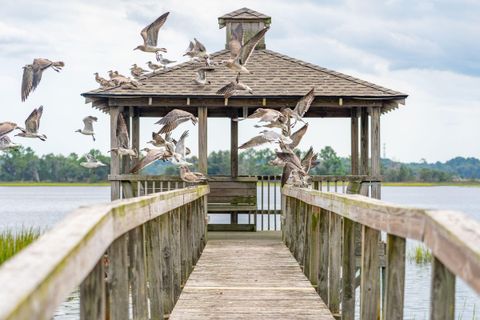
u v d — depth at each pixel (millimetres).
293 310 8828
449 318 4141
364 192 17047
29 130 11602
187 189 10867
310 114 20281
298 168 12500
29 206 71188
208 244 15930
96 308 4379
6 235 20047
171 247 8742
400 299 5059
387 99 17312
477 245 3510
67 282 3344
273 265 12523
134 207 5762
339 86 17844
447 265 3877
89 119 13938
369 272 5992
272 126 12555
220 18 20000
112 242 5234
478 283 3373
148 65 15523
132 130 19594
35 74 12078
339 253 8516
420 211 4453
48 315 2982
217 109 20312
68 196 108938
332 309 8641
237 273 11633
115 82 16031
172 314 8602
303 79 18188
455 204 73250
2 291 2613
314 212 10516
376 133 17281
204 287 10375
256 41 12234
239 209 18906
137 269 6371
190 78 18000
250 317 8453
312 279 10570
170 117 13188
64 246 3439
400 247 5066
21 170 80750
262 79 18203
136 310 6328
